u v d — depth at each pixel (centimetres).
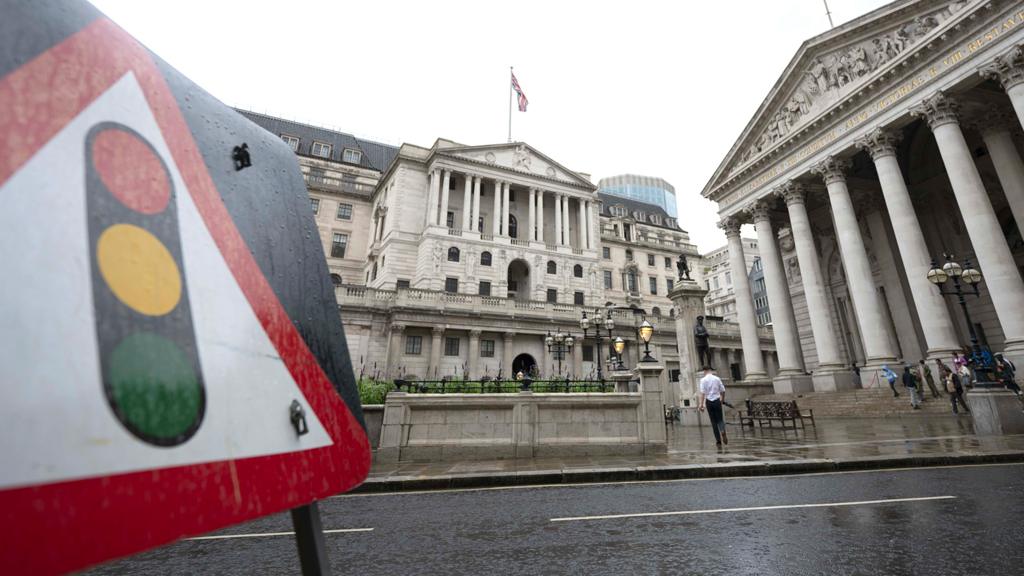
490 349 3506
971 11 1844
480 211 4691
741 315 3075
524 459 1014
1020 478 722
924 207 2923
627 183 15025
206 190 123
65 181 80
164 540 74
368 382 1477
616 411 1092
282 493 110
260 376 118
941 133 2009
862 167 2969
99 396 72
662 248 6512
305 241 162
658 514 589
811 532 494
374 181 5638
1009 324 1736
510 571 412
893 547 442
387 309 3316
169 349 91
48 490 57
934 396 1852
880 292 3055
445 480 796
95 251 81
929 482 720
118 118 101
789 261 3866
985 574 379
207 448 93
